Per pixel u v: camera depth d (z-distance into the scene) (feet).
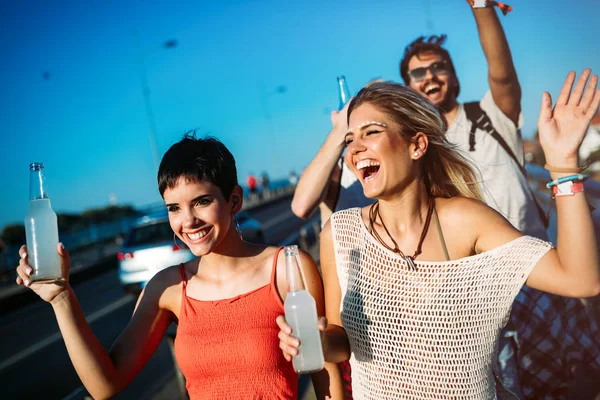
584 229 5.24
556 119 5.41
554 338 8.89
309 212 8.93
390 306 5.87
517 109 9.47
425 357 5.77
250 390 6.08
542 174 22.41
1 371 22.95
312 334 5.47
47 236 5.98
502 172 9.43
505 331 8.71
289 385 6.23
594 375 8.87
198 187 6.15
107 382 6.17
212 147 6.41
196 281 6.64
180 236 6.43
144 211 97.14
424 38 9.80
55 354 24.49
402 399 5.86
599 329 9.43
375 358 5.95
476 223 5.95
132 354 6.50
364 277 6.03
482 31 8.73
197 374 6.26
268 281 6.48
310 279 6.59
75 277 53.26
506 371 8.61
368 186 5.98
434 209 6.12
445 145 6.19
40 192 6.10
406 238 6.09
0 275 52.42
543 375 8.85
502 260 5.68
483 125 9.56
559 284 5.46
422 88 9.71
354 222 6.34
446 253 5.95
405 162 5.92
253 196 140.15
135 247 28.91
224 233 6.36
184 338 6.35
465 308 5.71
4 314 41.73
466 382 5.73
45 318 36.01
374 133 5.86
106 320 30.07
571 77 5.41
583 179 5.27
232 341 6.15
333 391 6.50
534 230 9.55
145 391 16.08
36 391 19.03
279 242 56.13
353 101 6.12
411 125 5.90
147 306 6.77
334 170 9.34
